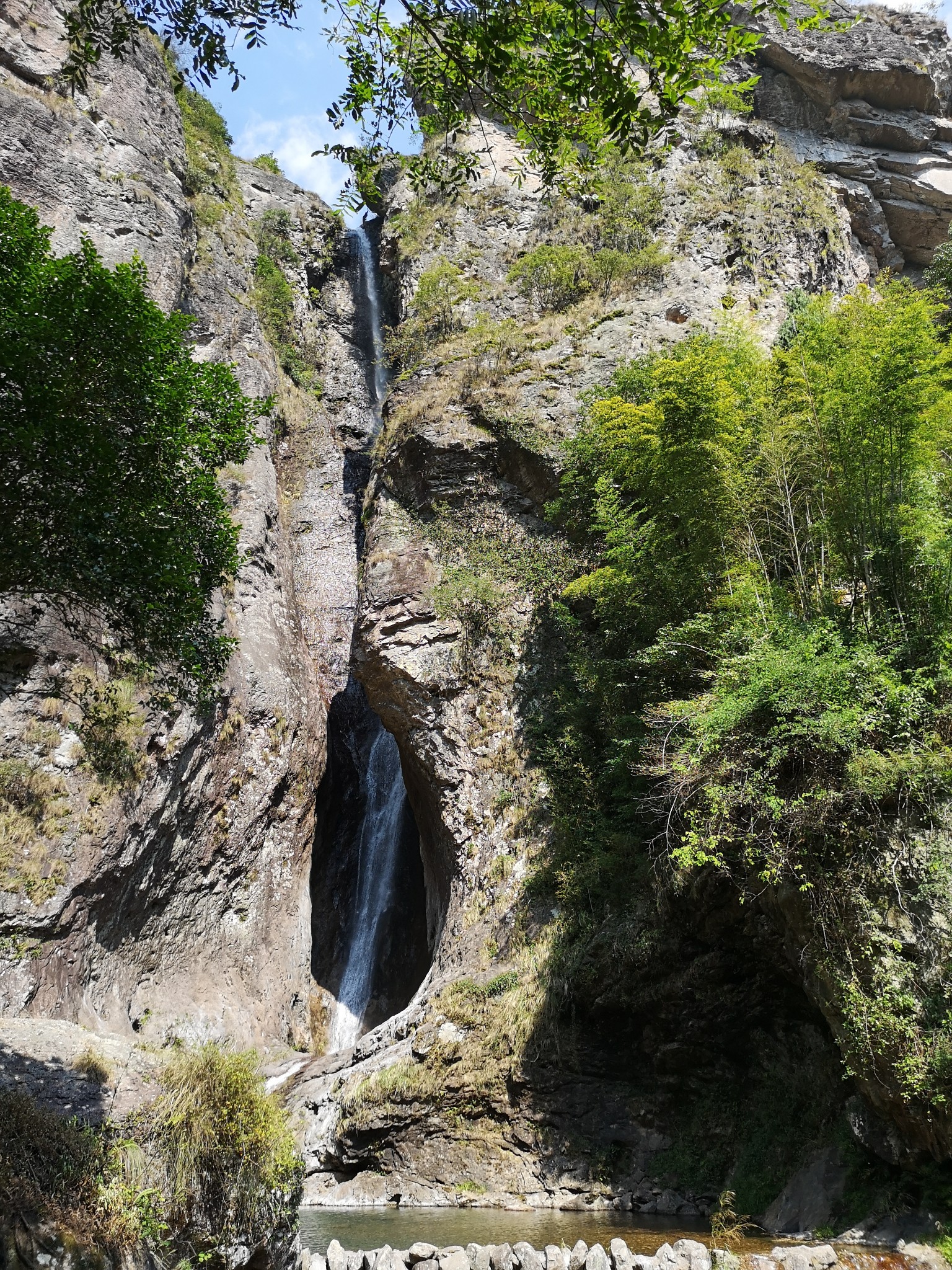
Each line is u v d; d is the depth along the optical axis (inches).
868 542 465.7
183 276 1081.4
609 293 1064.2
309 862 931.3
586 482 792.9
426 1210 534.3
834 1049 470.9
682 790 472.4
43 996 589.0
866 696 410.0
